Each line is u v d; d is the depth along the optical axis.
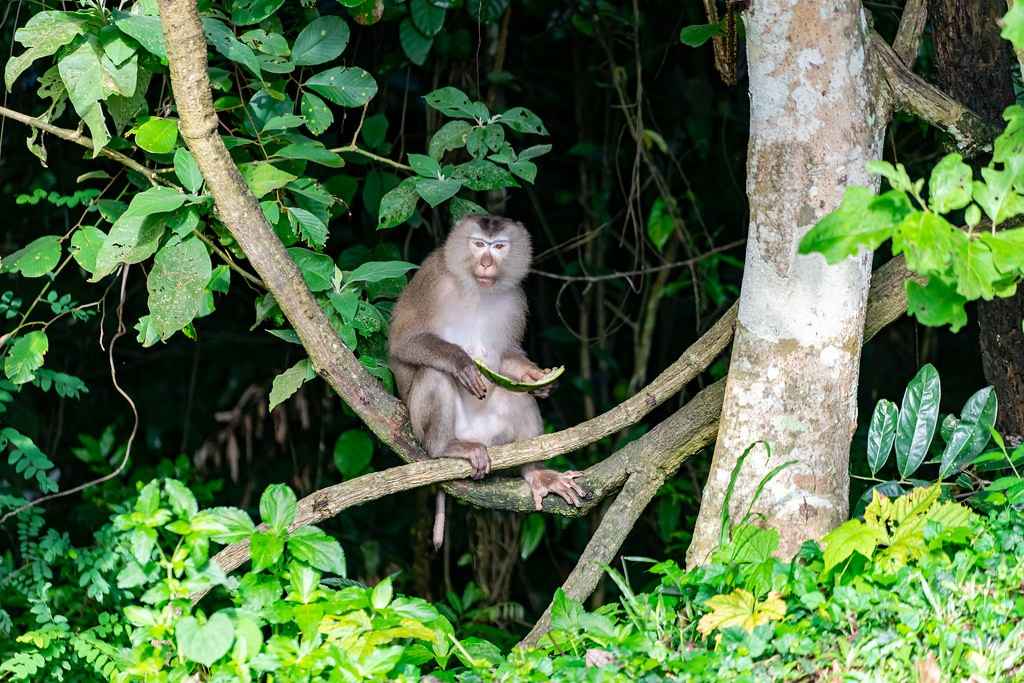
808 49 8.00
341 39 10.42
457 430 11.52
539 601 15.52
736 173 16.00
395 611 7.63
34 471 9.96
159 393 16.06
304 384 14.64
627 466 10.02
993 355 10.45
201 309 9.85
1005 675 7.38
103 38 8.80
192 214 9.06
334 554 7.52
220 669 7.13
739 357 8.46
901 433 9.21
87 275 14.13
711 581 7.71
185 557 7.40
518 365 11.73
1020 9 6.47
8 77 8.66
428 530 15.01
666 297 16.34
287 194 10.82
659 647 7.30
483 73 13.65
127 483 14.66
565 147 15.96
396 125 14.42
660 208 14.44
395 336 11.16
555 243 16.08
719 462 8.52
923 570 7.61
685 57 15.69
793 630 7.25
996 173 6.44
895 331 16.08
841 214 6.08
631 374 16.55
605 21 14.66
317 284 9.93
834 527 8.30
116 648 8.77
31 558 9.88
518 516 14.30
